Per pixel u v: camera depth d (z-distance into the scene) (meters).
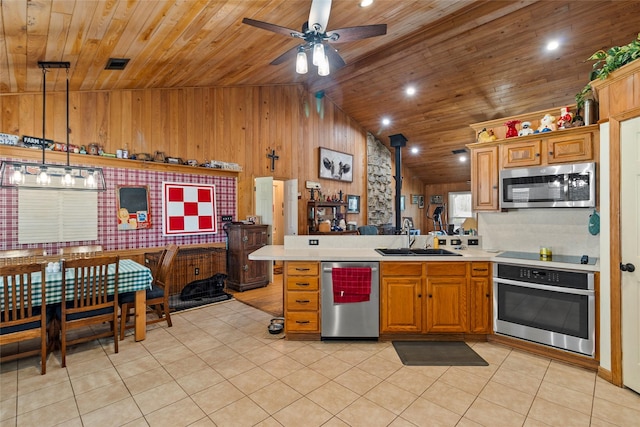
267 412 2.04
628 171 2.28
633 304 2.24
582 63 4.95
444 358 2.76
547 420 1.95
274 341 3.14
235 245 5.23
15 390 2.28
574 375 2.48
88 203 4.04
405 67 5.73
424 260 3.05
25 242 3.61
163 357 2.80
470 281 3.06
